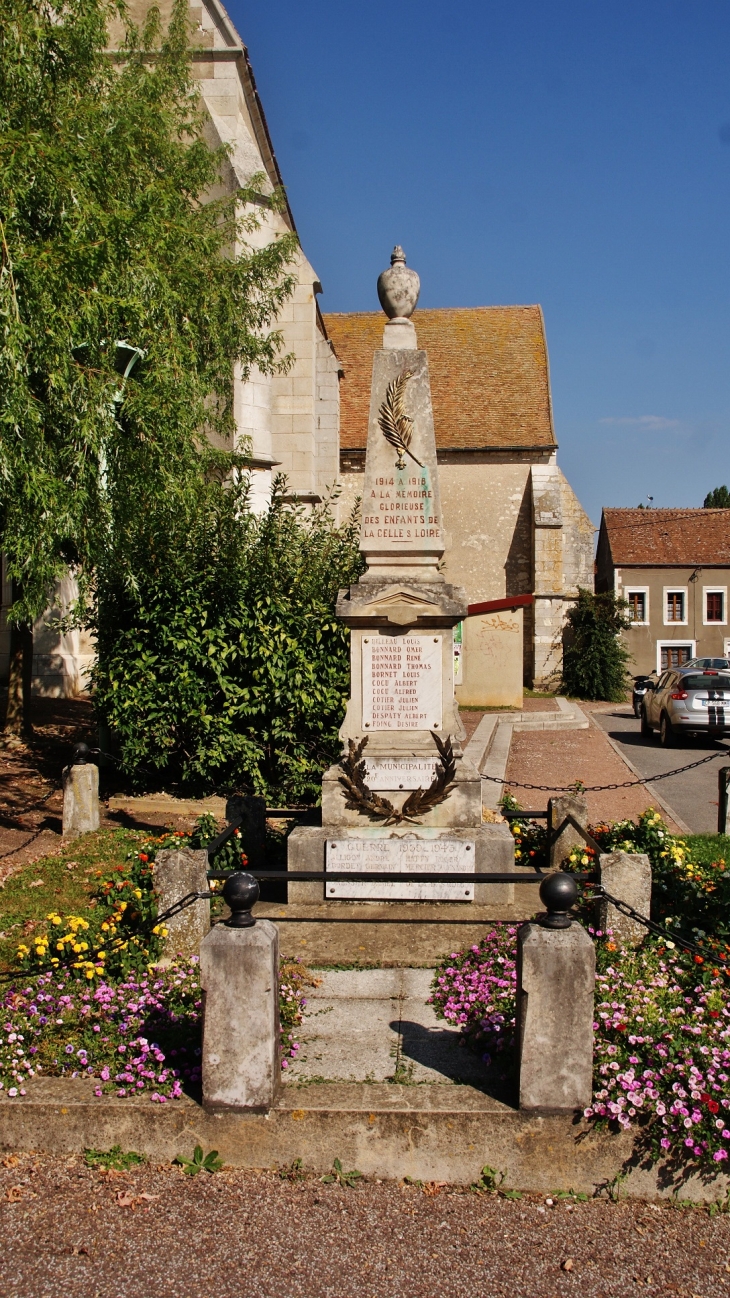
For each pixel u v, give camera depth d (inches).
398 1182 152.5
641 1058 163.8
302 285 813.9
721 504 2945.4
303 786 417.4
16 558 327.3
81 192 327.6
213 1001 154.3
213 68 697.6
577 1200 149.6
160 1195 148.2
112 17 447.8
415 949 231.0
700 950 170.7
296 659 409.7
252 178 593.6
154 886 234.2
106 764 468.1
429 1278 132.0
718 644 1732.3
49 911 267.4
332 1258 135.5
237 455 515.8
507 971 210.4
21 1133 159.0
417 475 270.8
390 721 265.1
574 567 1262.3
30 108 346.9
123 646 418.6
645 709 820.0
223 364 506.0
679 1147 149.9
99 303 332.5
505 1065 171.6
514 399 1178.6
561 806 303.7
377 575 268.7
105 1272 132.4
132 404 360.2
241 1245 137.7
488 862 255.3
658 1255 137.6
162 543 416.2
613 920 228.5
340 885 257.4
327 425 954.1
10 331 289.4
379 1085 161.9
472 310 1283.2
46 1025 183.2
